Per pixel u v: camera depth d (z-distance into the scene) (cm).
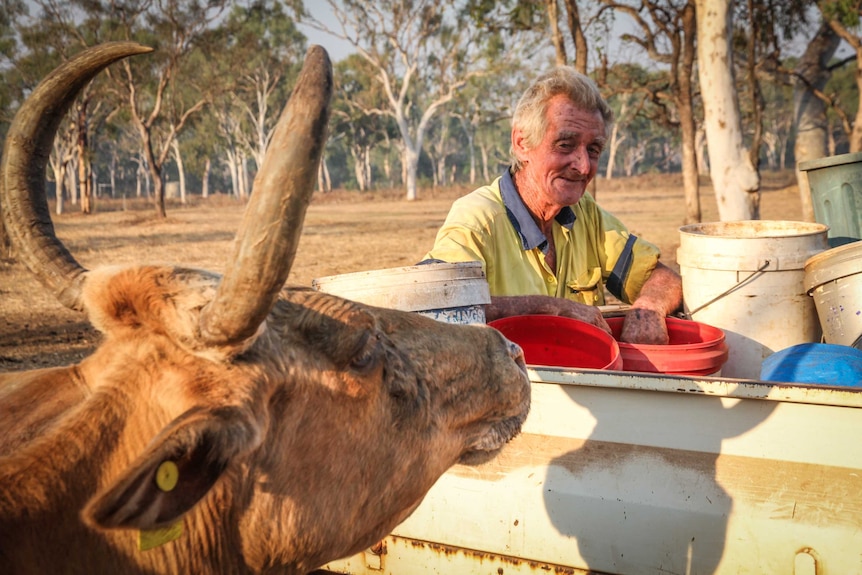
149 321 162
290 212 139
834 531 238
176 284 162
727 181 1209
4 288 1311
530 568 278
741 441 246
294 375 172
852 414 233
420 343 208
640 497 259
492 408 224
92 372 174
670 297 390
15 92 3703
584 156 376
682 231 388
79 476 159
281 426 173
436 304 308
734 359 365
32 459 158
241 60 4394
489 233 375
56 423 167
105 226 3166
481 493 281
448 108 6969
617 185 6662
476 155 9700
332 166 11131
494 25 1962
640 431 258
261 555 180
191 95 4791
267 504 177
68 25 3512
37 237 180
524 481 275
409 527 294
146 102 4697
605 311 396
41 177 183
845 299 332
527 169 388
